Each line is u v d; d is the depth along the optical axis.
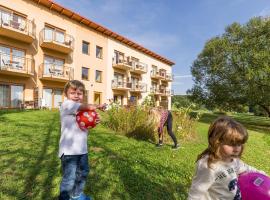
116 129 10.79
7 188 4.00
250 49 25.34
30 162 5.34
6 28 18.81
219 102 31.75
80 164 3.52
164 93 44.06
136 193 4.30
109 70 31.66
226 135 2.10
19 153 5.94
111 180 4.75
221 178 2.14
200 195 2.13
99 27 28.84
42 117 13.49
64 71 24.67
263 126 28.78
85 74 27.94
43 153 6.10
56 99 24.53
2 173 4.59
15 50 20.75
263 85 24.92
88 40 28.12
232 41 28.44
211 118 29.11
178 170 5.89
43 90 23.17
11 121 11.20
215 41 29.62
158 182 4.93
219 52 29.52
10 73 20.03
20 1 20.78
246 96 27.42
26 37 20.55
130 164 5.88
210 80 31.61
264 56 23.53
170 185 4.86
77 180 3.55
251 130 22.12
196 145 9.66
